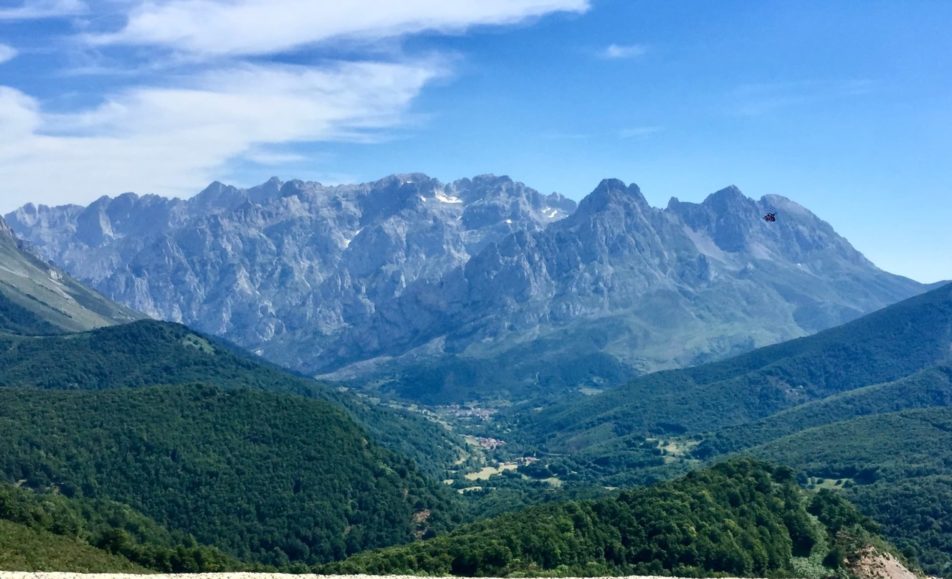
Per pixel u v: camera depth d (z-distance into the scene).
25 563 161.12
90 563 175.50
